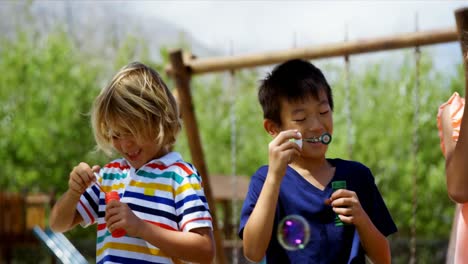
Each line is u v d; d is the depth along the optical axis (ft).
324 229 7.12
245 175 56.39
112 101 6.66
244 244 7.14
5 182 49.06
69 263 9.70
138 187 6.76
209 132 57.00
